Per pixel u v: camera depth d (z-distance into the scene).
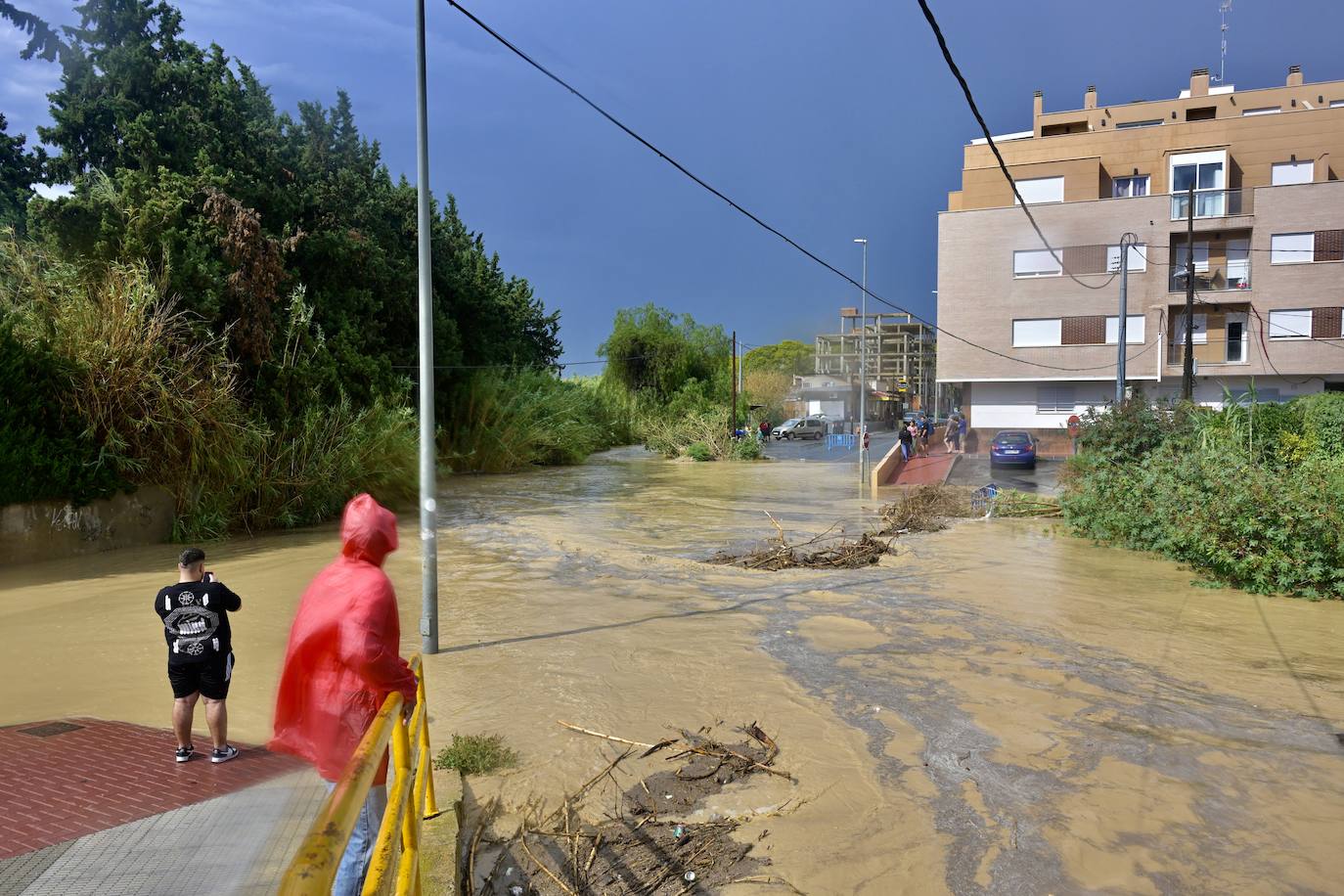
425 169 8.62
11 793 4.98
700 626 9.57
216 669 5.56
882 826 4.85
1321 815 4.98
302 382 21.25
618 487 28.84
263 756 5.71
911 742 6.11
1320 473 12.02
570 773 5.54
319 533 18.64
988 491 20.89
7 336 14.60
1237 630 9.40
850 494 26.12
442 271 36.88
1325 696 7.14
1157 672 7.83
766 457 44.03
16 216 24.39
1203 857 4.49
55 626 9.73
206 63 24.36
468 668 7.90
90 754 5.69
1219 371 37.22
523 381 39.91
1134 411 19.52
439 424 34.53
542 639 8.99
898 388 79.69
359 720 3.11
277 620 10.02
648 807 5.08
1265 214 36.59
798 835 4.73
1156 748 6.00
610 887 4.20
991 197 41.12
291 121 31.78
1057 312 39.31
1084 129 45.31
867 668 7.94
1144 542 14.92
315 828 1.68
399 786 2.85
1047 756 5.87
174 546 16.47
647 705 6.87
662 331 66.88
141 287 16.95
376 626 3.07
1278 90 42.75
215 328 19.67
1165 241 37.91
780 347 103.38
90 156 22.11
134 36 22.64
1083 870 4.36
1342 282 35.72
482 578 12.57
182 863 4.07
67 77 22.12
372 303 27.39
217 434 17.77
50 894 3.74
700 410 51.28
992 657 8.31
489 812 4.95
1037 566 13.54
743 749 5.97
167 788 5.09
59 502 14.88
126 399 16.25
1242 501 11.80
